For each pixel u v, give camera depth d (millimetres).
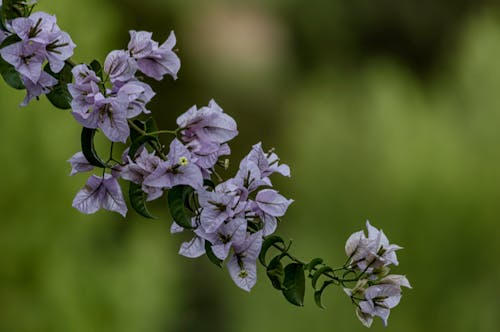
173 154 1612
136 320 3754
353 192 4426
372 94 4547
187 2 7215
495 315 4367
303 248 4441
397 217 4332
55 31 1604
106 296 3664
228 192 1640
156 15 7121
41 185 3514
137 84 1629
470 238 4332
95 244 3791
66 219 3574
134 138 1639
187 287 6230
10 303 3525
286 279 1644
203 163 1644
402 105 4457
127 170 1629
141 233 3961
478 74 4699
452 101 4695
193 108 1650
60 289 3545
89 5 3654
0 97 3443
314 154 4516
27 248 3518
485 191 4324
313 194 4496
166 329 4707
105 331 3666
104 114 1606
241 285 1631
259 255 1646
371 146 4422
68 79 1619
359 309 1655
